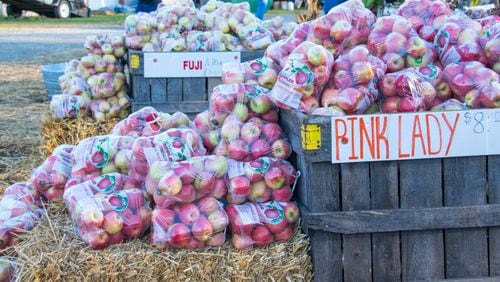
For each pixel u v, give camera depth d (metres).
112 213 2.93
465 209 2.90
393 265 2.93
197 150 3.31
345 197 2.88
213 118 3.37
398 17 3.29
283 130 3.29
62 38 19.58
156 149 3.19
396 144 2.86
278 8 35.88
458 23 3.31
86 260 2.83
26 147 6.70
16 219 3.35
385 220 2.88
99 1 34.62
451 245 2.95
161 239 2.88
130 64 5.62
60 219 3.27
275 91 3.07
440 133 2.87
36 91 10.40
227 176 3.01
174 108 5.55
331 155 2.83
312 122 2.81
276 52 3.44
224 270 2.86
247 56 5.57
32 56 15.04
